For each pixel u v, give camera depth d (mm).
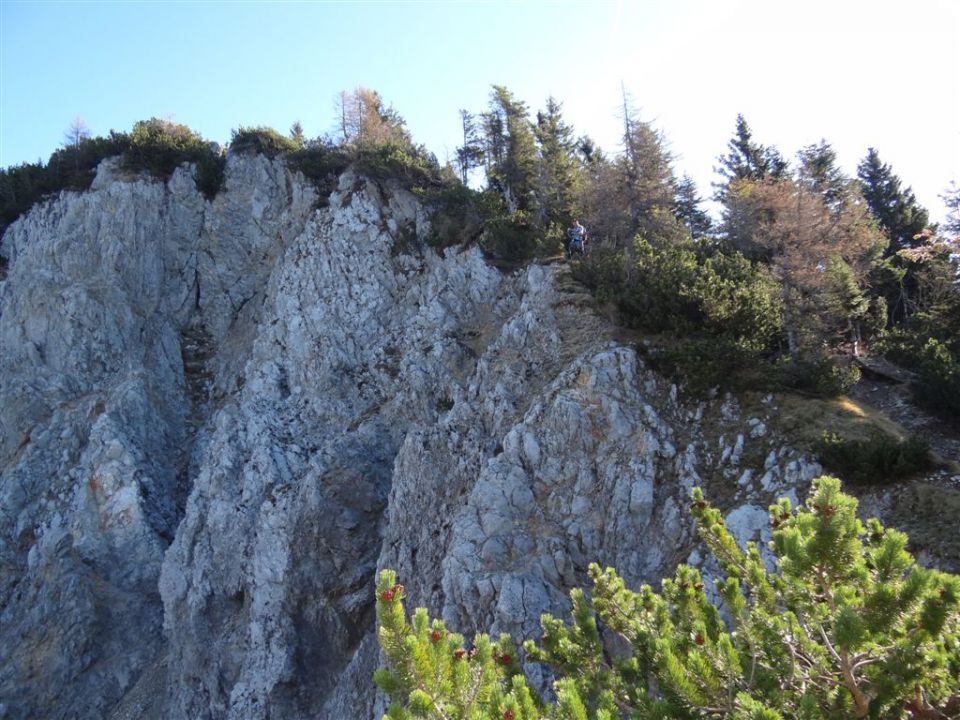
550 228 38312
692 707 8797
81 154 54812
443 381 33906
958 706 8484
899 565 8148
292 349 40812
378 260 41875
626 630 11039
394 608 8578
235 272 50031
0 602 36188
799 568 8359
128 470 38719
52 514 38406
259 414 37812
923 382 24266
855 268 34938
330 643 28719
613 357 25750
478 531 23531
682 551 20656
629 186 34750
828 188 42281
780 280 28750
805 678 8930
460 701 8688
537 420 25391
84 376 44000
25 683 33094
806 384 24156
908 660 7910
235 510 33875
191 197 51531
